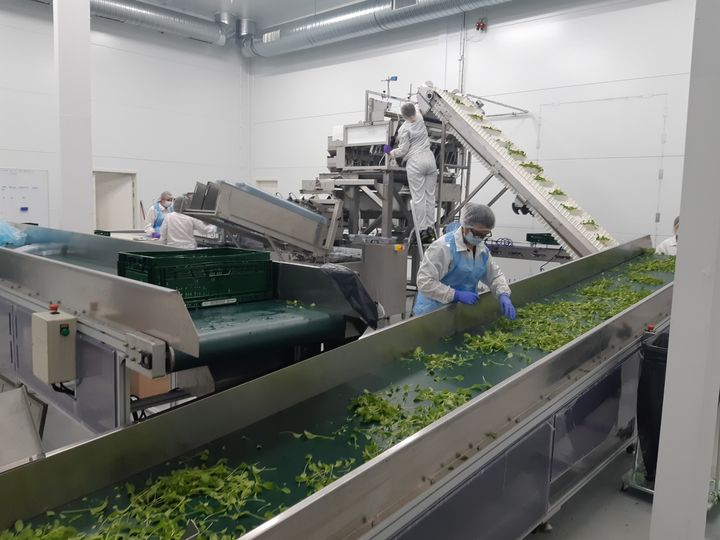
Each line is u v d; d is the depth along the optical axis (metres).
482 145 5.07
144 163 9.47
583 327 2.68
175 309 1.43
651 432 2.56
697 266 1.56
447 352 2.40
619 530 2.34
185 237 5.97
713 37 1.47
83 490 1.38
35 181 8.09
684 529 1.67
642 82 6.35
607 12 6.54
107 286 1.75
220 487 1.39
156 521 1.28
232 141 10.71
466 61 7.82
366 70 9.02
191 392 2.02
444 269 2.87
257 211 4.01
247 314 2.09
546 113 7.11
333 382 2.01
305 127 10.02
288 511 1.08
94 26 8.70
